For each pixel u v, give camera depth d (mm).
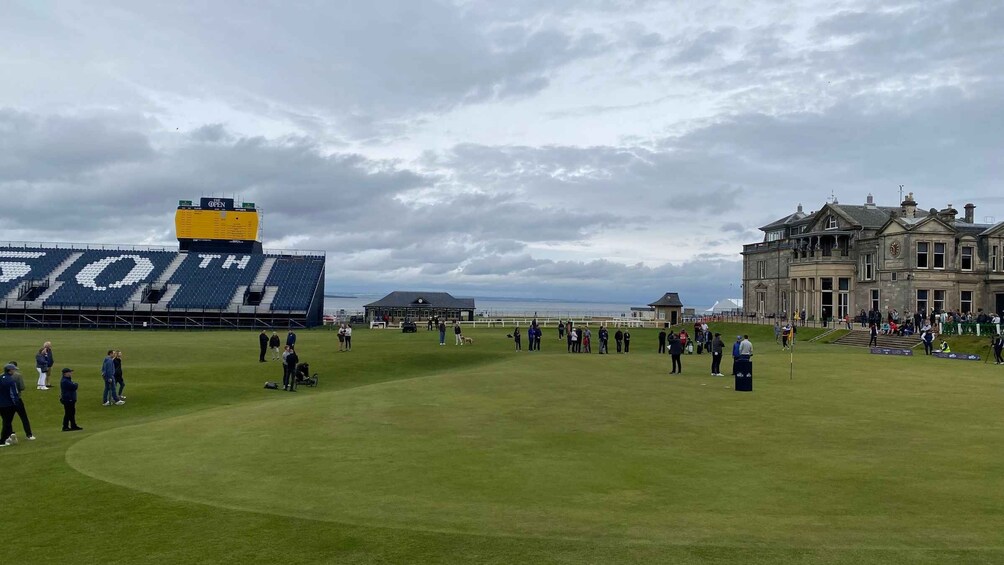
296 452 15953
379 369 40656
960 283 65875
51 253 93375
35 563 9539
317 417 20812
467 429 18859
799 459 15422
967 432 18844
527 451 16078
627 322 80312
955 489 13008
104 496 12617
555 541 10109
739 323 77375
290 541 10164
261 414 21516
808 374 34844
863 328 62781
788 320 74188
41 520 11391
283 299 85562
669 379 32281
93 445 17359
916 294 65000
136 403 27594
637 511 11562
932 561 9414
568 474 13945
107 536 10531
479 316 102688
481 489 12820
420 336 64562
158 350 47312
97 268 90188
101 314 81062
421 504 11898
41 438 20234
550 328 74625
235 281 89125
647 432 18578
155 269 91000
